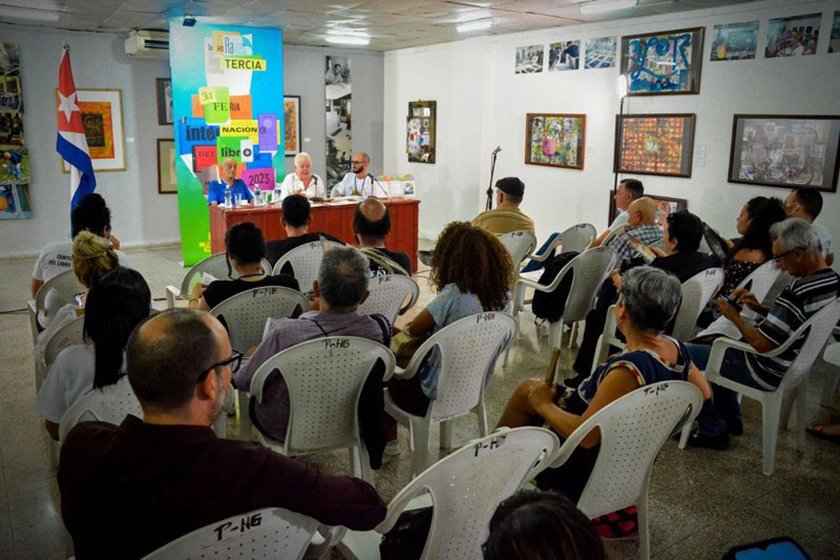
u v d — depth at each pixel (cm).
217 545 119
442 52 873
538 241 786
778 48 533
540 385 218
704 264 354
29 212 770
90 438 125
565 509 84
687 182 620
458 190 884
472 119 844
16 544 244
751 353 295
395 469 298
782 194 548
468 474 153
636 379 192
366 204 334
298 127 928
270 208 633
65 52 527
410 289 321
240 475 120
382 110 995
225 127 737
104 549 119
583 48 693
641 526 220
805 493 285
